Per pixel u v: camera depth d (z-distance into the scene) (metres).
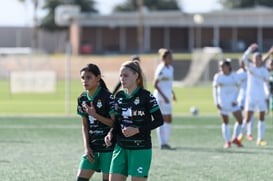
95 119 30.50
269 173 42.16
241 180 39.69
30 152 52.59
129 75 29.12
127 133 28.91
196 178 40.38
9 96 125.25
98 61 173.88
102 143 30.61
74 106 102.12
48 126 72.69
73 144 57.81
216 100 56.56
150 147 29.36
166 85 55.72
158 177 40.75
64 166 45.28
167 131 55.41
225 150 54.09
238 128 56.62
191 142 59.94
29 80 127.25
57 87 150.12
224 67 56.41
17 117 82.69
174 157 49.91
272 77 78.75
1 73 178.88
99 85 30.50
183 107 100.50
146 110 29.23
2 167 44.78
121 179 29.44
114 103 29.97
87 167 30.92
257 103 58.25
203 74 157.50
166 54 55.94
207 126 72.62
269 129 69.94
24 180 39.75
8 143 58.41
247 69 58.72
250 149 54.72
